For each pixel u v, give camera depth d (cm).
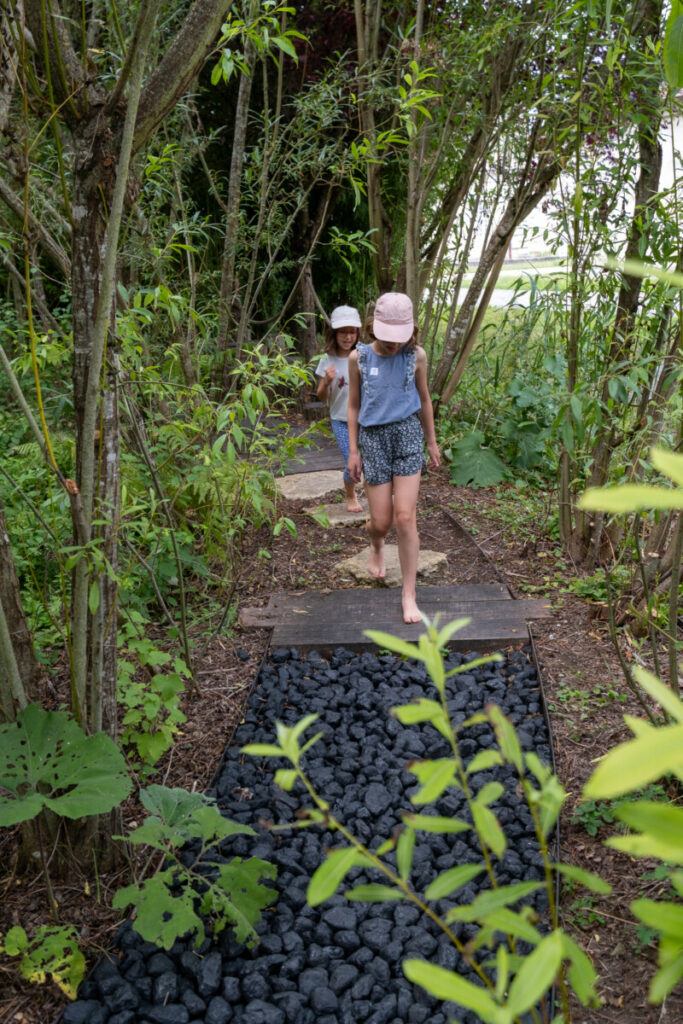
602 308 433
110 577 242
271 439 425
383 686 393
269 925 261
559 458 521
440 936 255
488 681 393
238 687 400
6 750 242
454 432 746
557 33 469
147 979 238
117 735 285
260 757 345
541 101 471
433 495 663
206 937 253
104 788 232
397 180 865
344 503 638
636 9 430
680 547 288
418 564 513
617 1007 230
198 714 380
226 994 235
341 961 247
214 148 827
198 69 234
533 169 666
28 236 220
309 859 288
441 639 117
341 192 862
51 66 216
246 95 581
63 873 276
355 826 301
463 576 511
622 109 424
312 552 555
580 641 425
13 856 282
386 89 563
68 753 243
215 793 322
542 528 573
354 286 985
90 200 224
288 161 651
